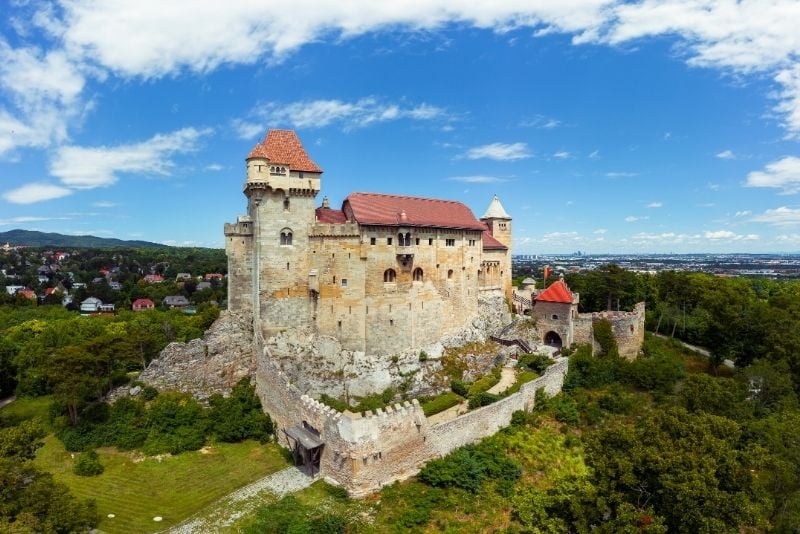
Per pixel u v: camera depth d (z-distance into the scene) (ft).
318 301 248.32
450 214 297.74
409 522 152.97
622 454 130.41
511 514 162.09
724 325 303.89
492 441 203.10
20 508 119.96
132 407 228.43
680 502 115.65
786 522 141.69
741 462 129.18
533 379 242.99
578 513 128.77
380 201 272.72
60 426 225.97
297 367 237.25
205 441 214.48
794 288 533.96
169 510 165.48
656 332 369.30
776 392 236.02
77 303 634.43
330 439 172.96
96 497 174.91
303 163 249.14
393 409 175.73
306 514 155.22
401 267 265.95
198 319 353.72
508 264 350.64
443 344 280.92
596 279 376.89
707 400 195.72
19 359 308.19
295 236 248.93
